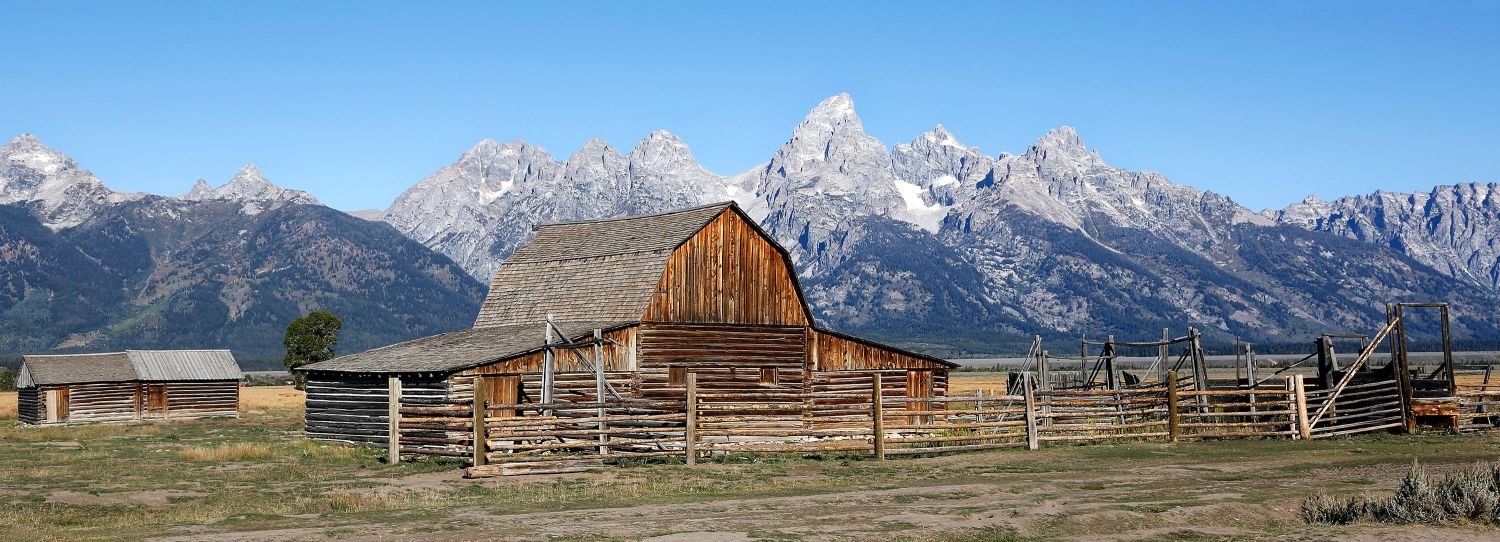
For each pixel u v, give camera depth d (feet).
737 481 101.40
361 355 172.04
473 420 113.09
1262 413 139.23
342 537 72.13
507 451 113.50
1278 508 80.84
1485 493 77.51
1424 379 155.22
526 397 146.72
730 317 165.27
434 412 120.78
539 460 111.55
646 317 159.53
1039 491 90.99
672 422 118.83
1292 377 140.15
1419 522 74.69
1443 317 150.82
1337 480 96.99
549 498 91.20
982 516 76.69
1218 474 102.32
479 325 182.29
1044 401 131.85
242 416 258.57
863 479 102.17
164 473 118.52
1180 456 118.32
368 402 153.89
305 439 162.61
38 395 242.58
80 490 104.37
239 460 132.57
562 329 157.89
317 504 88.33
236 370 261.44
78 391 245.86
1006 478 101.04
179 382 254.68
